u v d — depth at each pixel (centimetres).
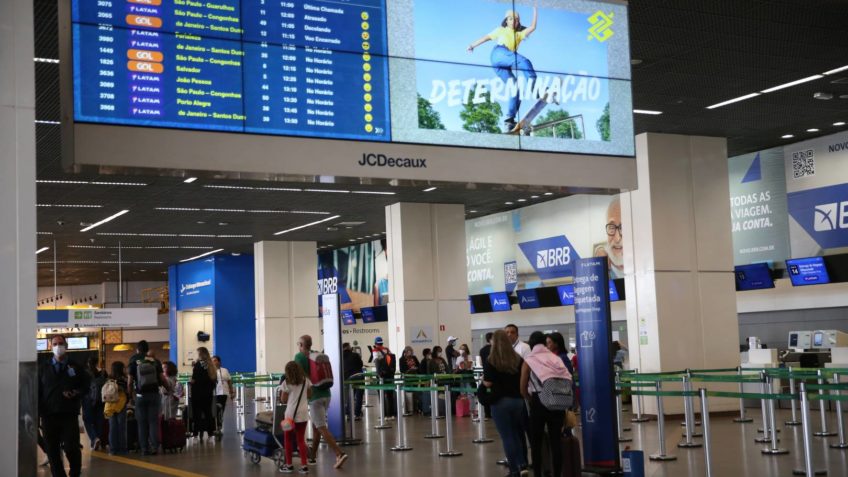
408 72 888
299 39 849
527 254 2658
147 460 1339
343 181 873
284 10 846
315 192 2184
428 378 1848
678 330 1700
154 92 786
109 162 762
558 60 956
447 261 2456
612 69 984
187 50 803
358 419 1983
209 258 3578
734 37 1181
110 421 1472
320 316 3641
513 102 929
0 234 628
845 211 1805
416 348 2378
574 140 952
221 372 1772
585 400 983
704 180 1766
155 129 782
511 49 935
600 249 2395
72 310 3053
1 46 641
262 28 835
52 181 1908
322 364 1184
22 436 620
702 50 1232
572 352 2531
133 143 772
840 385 862
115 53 774
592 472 955
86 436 1919
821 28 1157
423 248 2431
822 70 1345
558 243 2534
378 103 873
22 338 627
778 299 2025
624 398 2133
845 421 1490
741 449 1185
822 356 1786
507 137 920
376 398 2788
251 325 3572
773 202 1961
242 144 814
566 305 2539
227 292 3544
